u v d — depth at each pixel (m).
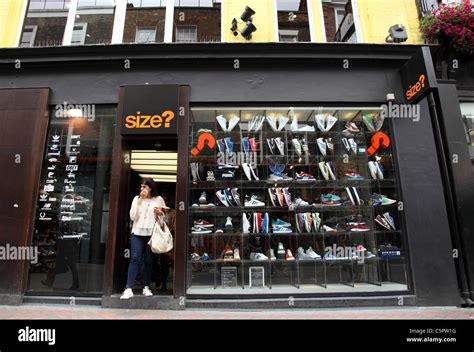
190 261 4.89
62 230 5.00
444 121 5.32
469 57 5.67
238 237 5.28
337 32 6.02
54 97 5.36
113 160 5.03
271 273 5.16
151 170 6.45
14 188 4.94
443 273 4.77
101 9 6.04
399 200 5.07
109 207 4.86
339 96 5.39
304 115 5.70
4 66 5.43
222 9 5.95
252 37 5.80
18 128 5.15
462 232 4.93
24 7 6.02
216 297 4.65
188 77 5.38
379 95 5.42
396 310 4.53
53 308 4.46
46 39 5.92
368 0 6.05
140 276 5.36
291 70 5.46
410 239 4.87
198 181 5.28
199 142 5.43
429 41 5.67
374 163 5.46
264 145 5.62
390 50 5.40
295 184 5.55
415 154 5.19
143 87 5.18
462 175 5.14
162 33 5.91
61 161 5.22
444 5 5.68
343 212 5.51
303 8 6.09
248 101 5.31
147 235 4.71
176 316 4.10
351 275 5.23
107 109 5.38
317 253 5.29
